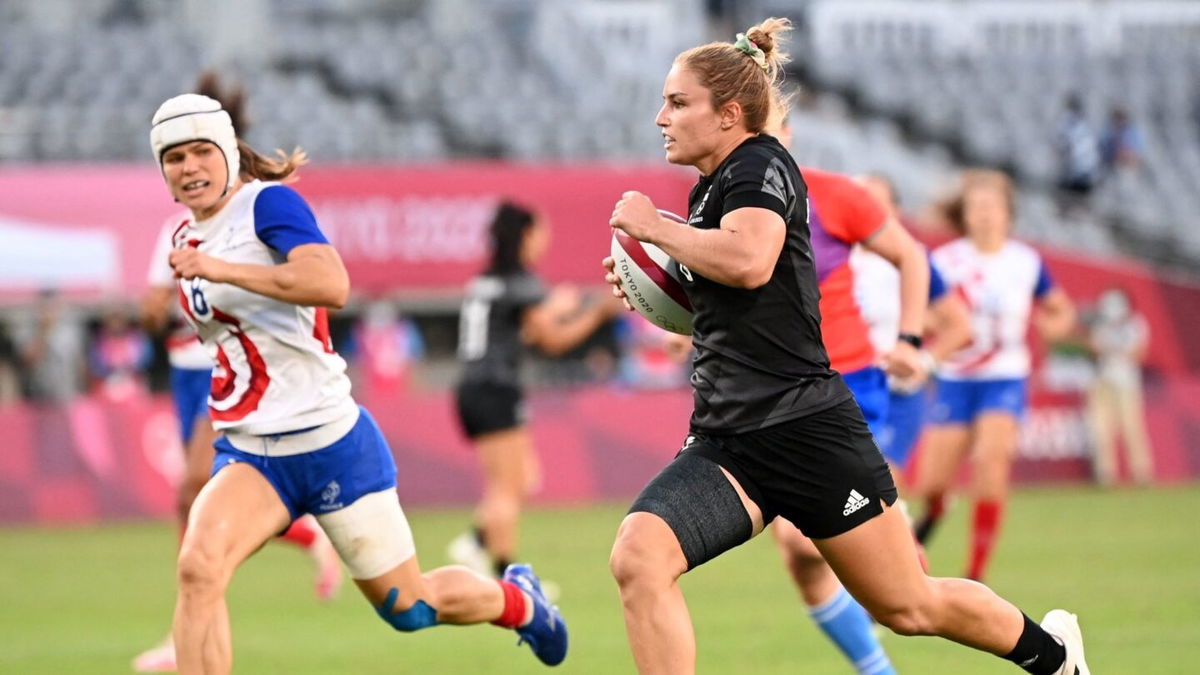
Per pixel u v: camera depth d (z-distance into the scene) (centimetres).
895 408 3344
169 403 5991
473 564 3931
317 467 1973
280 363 1961
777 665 2694
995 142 9725
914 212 8569
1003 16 10819
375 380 6800
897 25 10669
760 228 1686
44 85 9088
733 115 1762
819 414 1748
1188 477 6712
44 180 6831
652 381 6944
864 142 9506
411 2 10588
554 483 6181
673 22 10106
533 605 2275
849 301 2420
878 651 2247
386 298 7144
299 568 4506
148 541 5159
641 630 1692
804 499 1753
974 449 3803
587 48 9850
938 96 10112
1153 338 7444
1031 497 6134
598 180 7069
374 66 9500
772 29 1817
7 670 2780
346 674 2689
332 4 10356
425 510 6028
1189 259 8669
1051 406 6706
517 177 7056
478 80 9444
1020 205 8944
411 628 2119
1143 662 2639
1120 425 6669
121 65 9394
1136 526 5038
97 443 5922
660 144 8781
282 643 3061
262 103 8888
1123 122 9425
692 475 1752
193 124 1922
